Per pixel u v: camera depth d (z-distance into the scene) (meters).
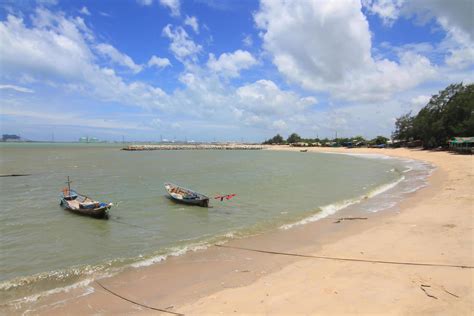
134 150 147.38
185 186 31.45
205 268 10.67
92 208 19.12
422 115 89.56
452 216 15.09
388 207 19.33
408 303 7.23
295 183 33.31
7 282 10.11
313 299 7.77
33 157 87.94
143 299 8.61
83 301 8.66
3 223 17.91
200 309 7.75
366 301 7.46
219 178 38.38
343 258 10.70
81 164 62.47
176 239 14.62
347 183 32.88
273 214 19.17
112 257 12.38
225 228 16.38
